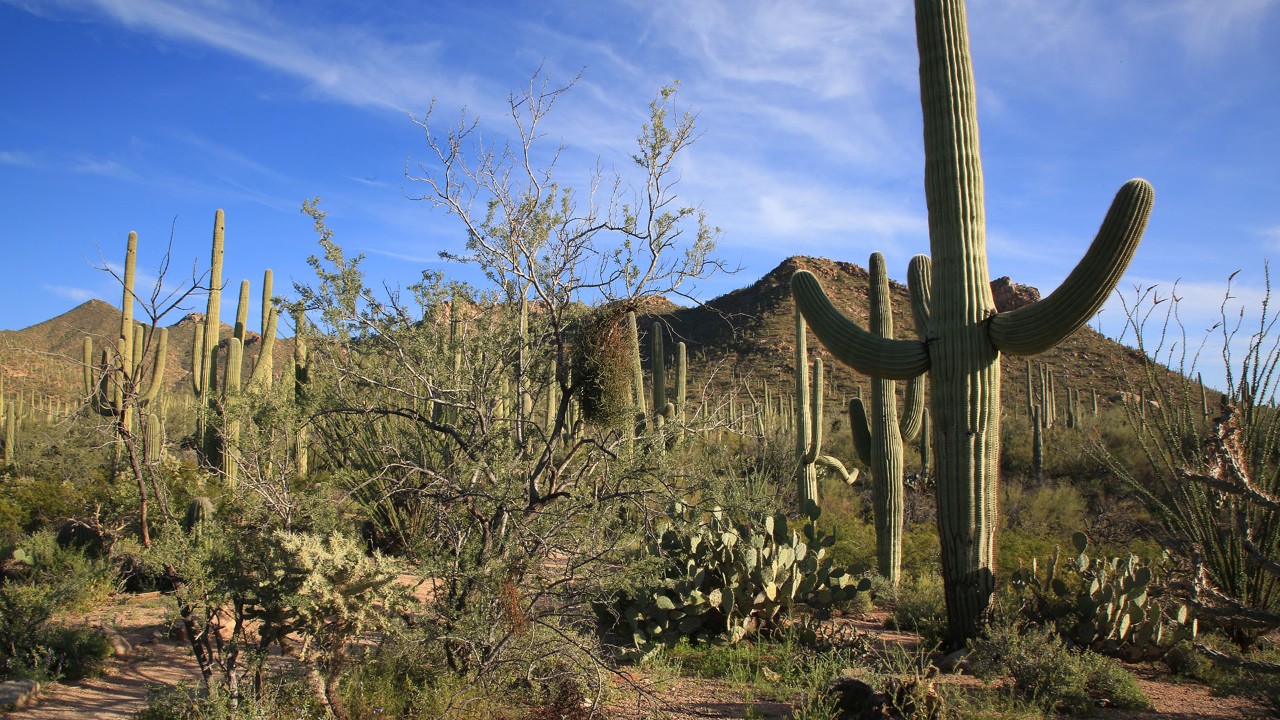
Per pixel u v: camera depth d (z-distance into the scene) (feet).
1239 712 19.84
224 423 19.45
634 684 18.83
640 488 20.12
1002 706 18.97
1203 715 19.75
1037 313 23.62
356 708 17.66
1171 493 27.61
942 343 25.39
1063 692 19.93
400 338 22.07
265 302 44.88
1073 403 129.70
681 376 47.73
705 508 21.72
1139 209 21.84
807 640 25.62
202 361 55.21
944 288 25.61
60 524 37.32
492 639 18.70
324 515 18.42
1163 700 21.16
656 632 24.98
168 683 21.34
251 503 17.75
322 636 17.02
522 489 20.30
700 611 25.68
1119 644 24.85
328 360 22.18
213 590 16.62
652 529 20.48
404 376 22.16
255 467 18.42
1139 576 25.04
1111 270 22.20
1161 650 24.53
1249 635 25.35
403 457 22.06
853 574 27.27
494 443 20.33
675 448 21.88
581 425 21.93
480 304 22.58
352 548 17.01
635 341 26.11
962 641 24.58
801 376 43.47
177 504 22.35
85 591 27.89
